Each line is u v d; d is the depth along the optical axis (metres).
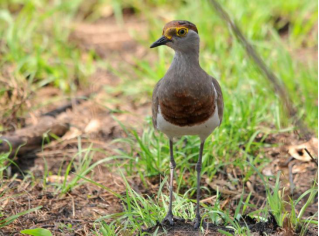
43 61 14.62
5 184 10.46
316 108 12.60
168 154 11.27
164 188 10.66
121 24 17.72
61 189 10.46
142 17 18.16
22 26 15.84
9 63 14.81
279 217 9.02
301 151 11.54
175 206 9.59
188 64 8.84
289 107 7.50
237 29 6.61
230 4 15.99
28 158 11.69
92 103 13.77
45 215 9.67
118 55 16.11
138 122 12.98
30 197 10.15
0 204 9.79
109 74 15.25
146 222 9.18
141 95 14.28
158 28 16.47
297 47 15.90
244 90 13.25
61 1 17.42
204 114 8.88
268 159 11.45
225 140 11.53
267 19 16.64
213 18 15.77
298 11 17.02
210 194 10.56
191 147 11.16
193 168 11.22
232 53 14.03
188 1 17.30
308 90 13.49
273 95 12.66
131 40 16.89
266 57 14.47
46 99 14.09
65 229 9.29
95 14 18.22
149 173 10.88
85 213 9.81
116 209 9.96
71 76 14.83
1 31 15.80
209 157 11.26
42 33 16.31
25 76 14.30
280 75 13.48
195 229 8.98
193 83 8.74
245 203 9.59
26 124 12.89
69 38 16.69
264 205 10.20
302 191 10.59
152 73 14.15
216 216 9.32
